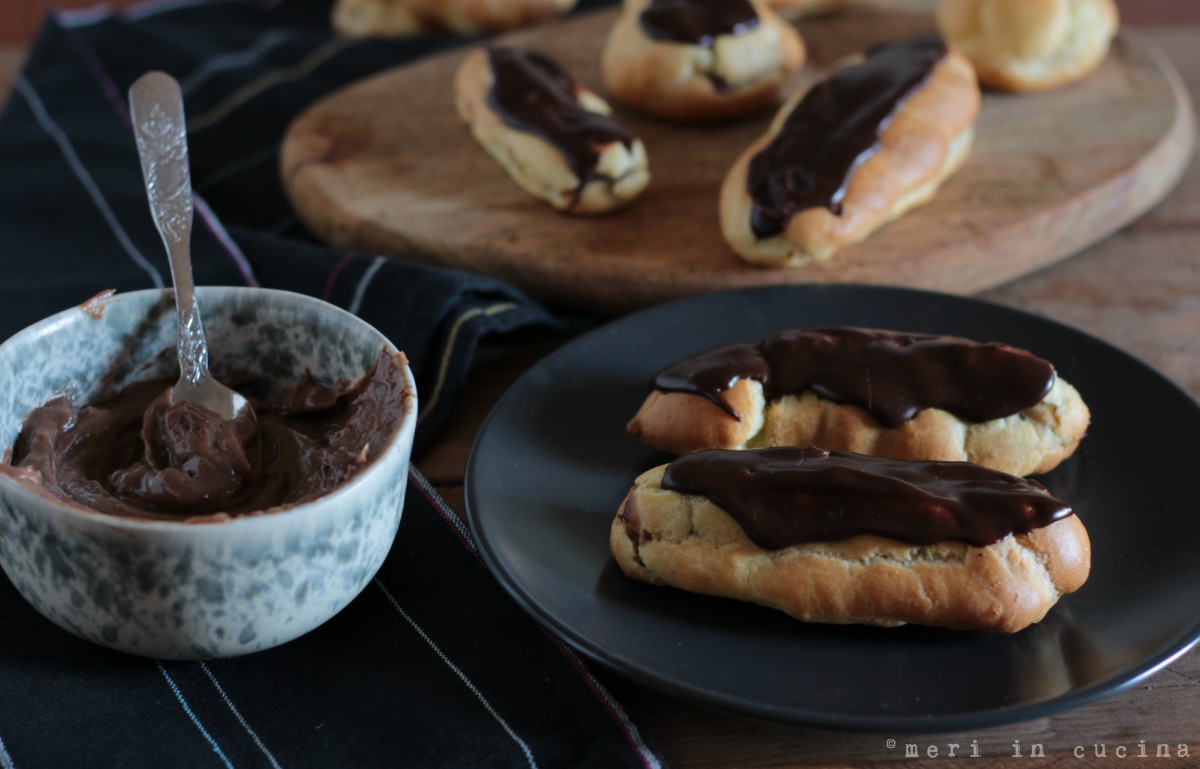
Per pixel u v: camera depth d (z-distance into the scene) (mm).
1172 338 699
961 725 505
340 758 521
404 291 675
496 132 775
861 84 748
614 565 566
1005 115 816
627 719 532
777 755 536
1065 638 538
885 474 553
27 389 570
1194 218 786
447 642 558
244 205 802
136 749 522
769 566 543
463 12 940
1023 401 595
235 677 545
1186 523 575
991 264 724
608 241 728
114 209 752
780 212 695
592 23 932
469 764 520
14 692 536
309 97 881
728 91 806
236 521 510
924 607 533
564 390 631
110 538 508
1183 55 933
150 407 576
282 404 602
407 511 602
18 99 857
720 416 600
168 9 1006
